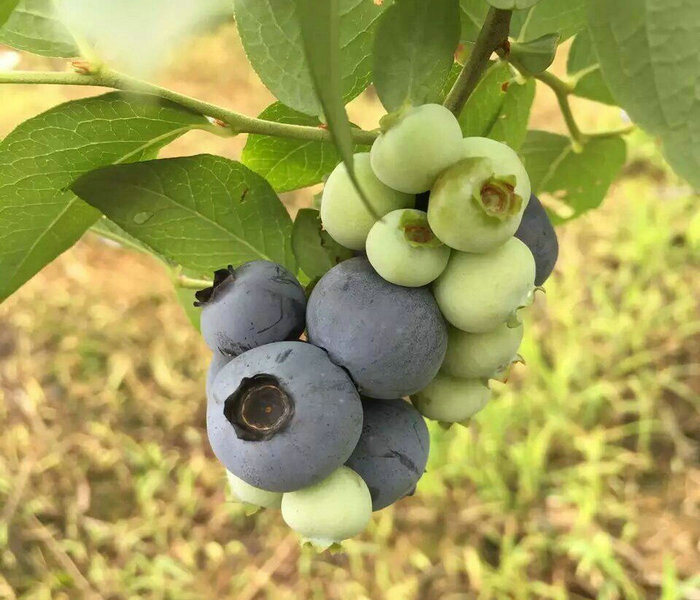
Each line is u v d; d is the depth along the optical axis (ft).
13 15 0.26
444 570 1.04
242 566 1.10
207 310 0.27
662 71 0.21
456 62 0.32
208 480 1.19
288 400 0.23
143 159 0.31
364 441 0.26
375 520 1.08
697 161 0.21
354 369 0.24
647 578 1.01
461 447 1.09
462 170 0.22
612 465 1.08
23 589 1.10
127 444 1.24
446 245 0.24
